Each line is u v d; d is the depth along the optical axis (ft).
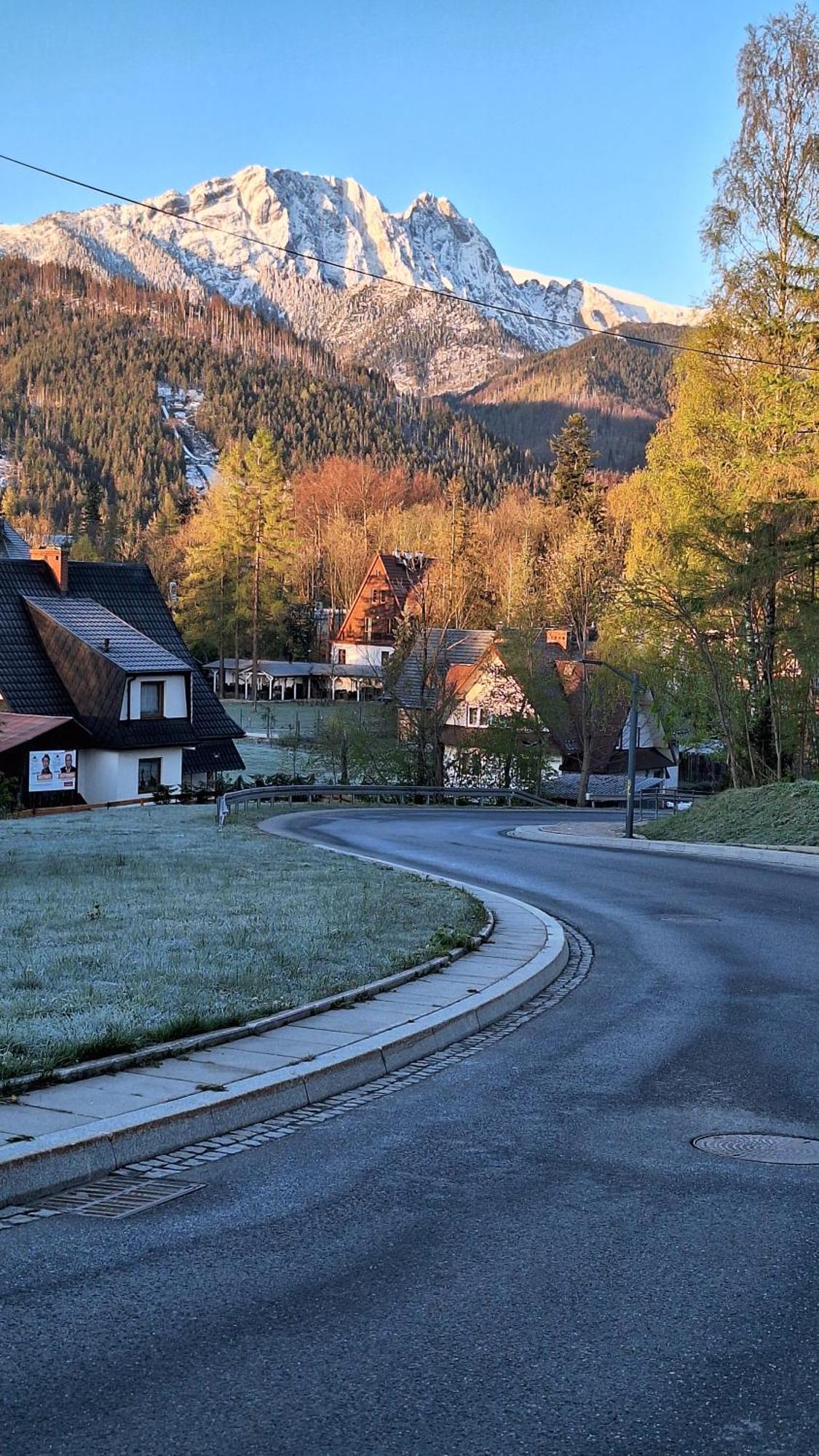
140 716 172.65
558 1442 14.44
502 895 71.36
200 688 191.72
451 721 256.93
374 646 400.88
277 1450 14.20
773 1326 17.56
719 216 130.31
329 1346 16.79
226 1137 26.86
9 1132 24.30
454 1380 15.87
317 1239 20.80
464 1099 30.45
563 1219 21.93
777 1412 15.19
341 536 492.54
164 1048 30.89
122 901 56.49
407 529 480.64
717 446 137.59
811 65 127.34
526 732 222.89
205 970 40.27
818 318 128.57
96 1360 16.29
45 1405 15.10
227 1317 17.65
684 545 134.51
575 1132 27.63
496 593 363.15
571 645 258.78
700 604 134.72
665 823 134.31
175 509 635.66
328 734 215.31
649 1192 23.47
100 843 92.94
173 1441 14.35
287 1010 36.24
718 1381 15.93
